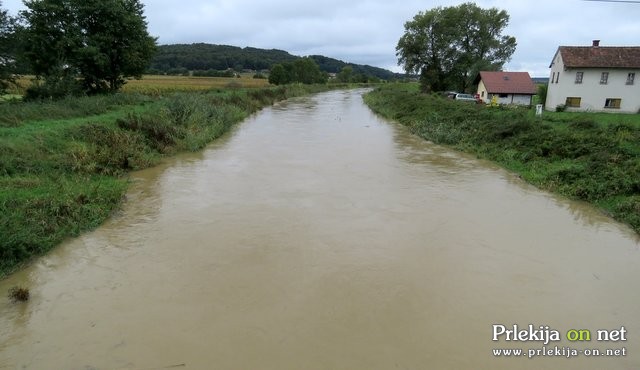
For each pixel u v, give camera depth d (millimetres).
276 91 44031
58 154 10859
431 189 10734
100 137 12688
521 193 10484
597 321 5270
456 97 39000
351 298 5688
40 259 6754
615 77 29156
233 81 54812
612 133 14289
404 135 19891
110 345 4727
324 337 4891
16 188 8625
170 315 5281
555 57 31812
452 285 6059
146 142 14141
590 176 10500
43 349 4660
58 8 25078
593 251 7242
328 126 22938
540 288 6023
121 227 8008
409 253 7039
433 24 52688
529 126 15430
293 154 14891
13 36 22844
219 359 4512
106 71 27266
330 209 9086
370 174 12156
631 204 8812
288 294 5766
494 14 52594
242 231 7836
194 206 9195
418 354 4629
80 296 5715
